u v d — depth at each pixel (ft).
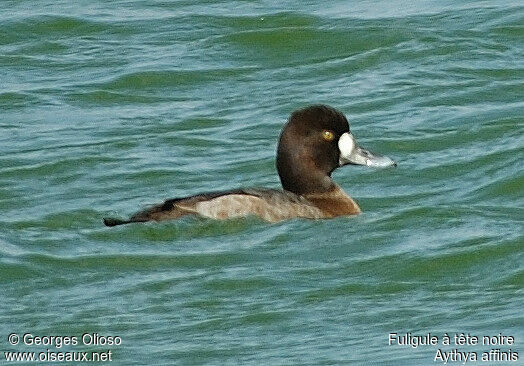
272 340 43.11
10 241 50.55
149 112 67.36
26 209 54.80
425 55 72.90
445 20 77.25
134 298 46.03
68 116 67.10
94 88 70.28
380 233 50.98
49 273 47.83
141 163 60.29
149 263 48.49
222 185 57.93
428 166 59.47
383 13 78.59
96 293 46.44
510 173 57.52
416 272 48.03
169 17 79.20
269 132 64.13
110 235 50.52
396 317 44.52
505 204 54.70
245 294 46.26
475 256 48.75
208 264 48.39
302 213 51.42
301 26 76.64
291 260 48.70
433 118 65.31
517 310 44.62
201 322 44.34
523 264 48.19
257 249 49.39
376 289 46.68
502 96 67.87
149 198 56.24
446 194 56.29
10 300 46.09
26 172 59.21
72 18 78.79
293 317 44.70
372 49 74.08
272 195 51.37
